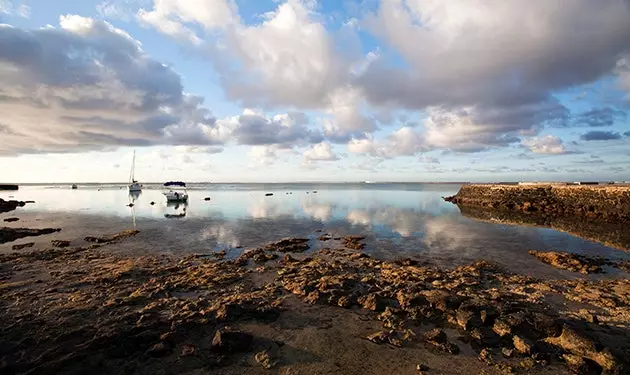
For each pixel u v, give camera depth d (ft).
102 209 176.65
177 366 31.60
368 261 69.97
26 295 48.39
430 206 194.39
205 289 52.70
